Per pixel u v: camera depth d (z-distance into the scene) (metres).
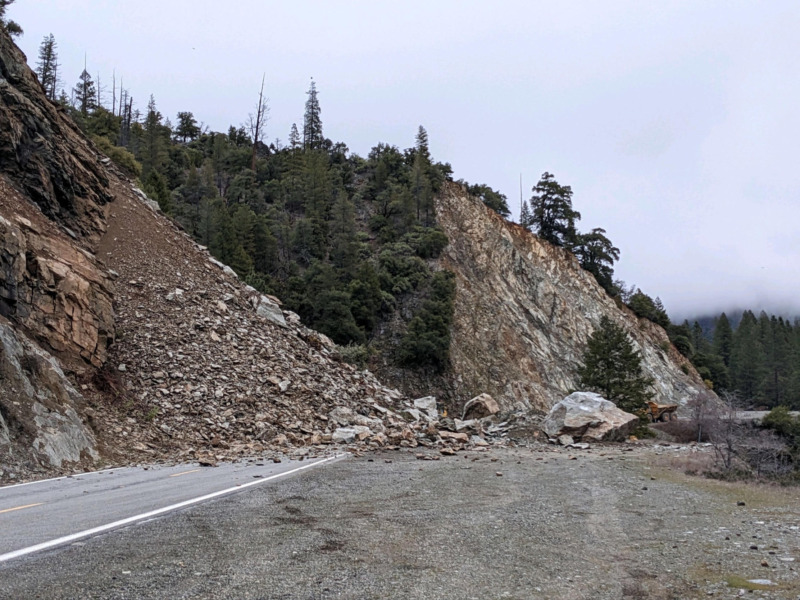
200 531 6.91
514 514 8.85
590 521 8.61
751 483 13.52
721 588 5.66
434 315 54.00
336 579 5.38
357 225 71.44
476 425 24.38
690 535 7.95
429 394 49.50
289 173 76.81
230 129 100.56
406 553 6.40
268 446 17.20
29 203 22.39
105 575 5.14
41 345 16.64
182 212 53.69
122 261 25.52
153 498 9.00
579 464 16.02
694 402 32.69
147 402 18.06
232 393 19.95
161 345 21.06
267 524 7.46
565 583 5.62
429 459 16.34
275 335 26.06
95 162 29.86
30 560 5.48
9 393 13.09
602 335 37.91
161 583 5.01
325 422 20.58
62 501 8.71
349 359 33.56
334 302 48.50
